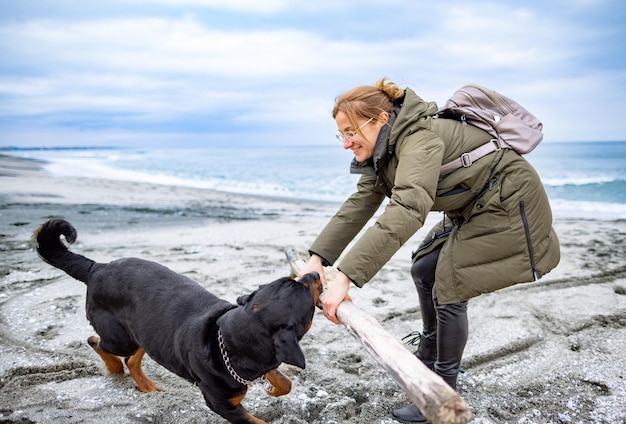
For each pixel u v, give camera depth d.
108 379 3.36
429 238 3.12
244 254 6.30
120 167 32.81
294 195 16.36
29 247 6.23
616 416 2.96
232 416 2.73
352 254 2.46
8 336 3.87
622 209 11.72
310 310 2.58
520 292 5.03
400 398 3.23
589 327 4.22
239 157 52.03
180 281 3.12
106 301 3.14
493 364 3.67
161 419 2.94
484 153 2.63
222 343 2.61
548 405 3.13
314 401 3.17
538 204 2.65
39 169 24.38
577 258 6.20
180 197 13.34
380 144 2.63
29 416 2.87
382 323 4.34
